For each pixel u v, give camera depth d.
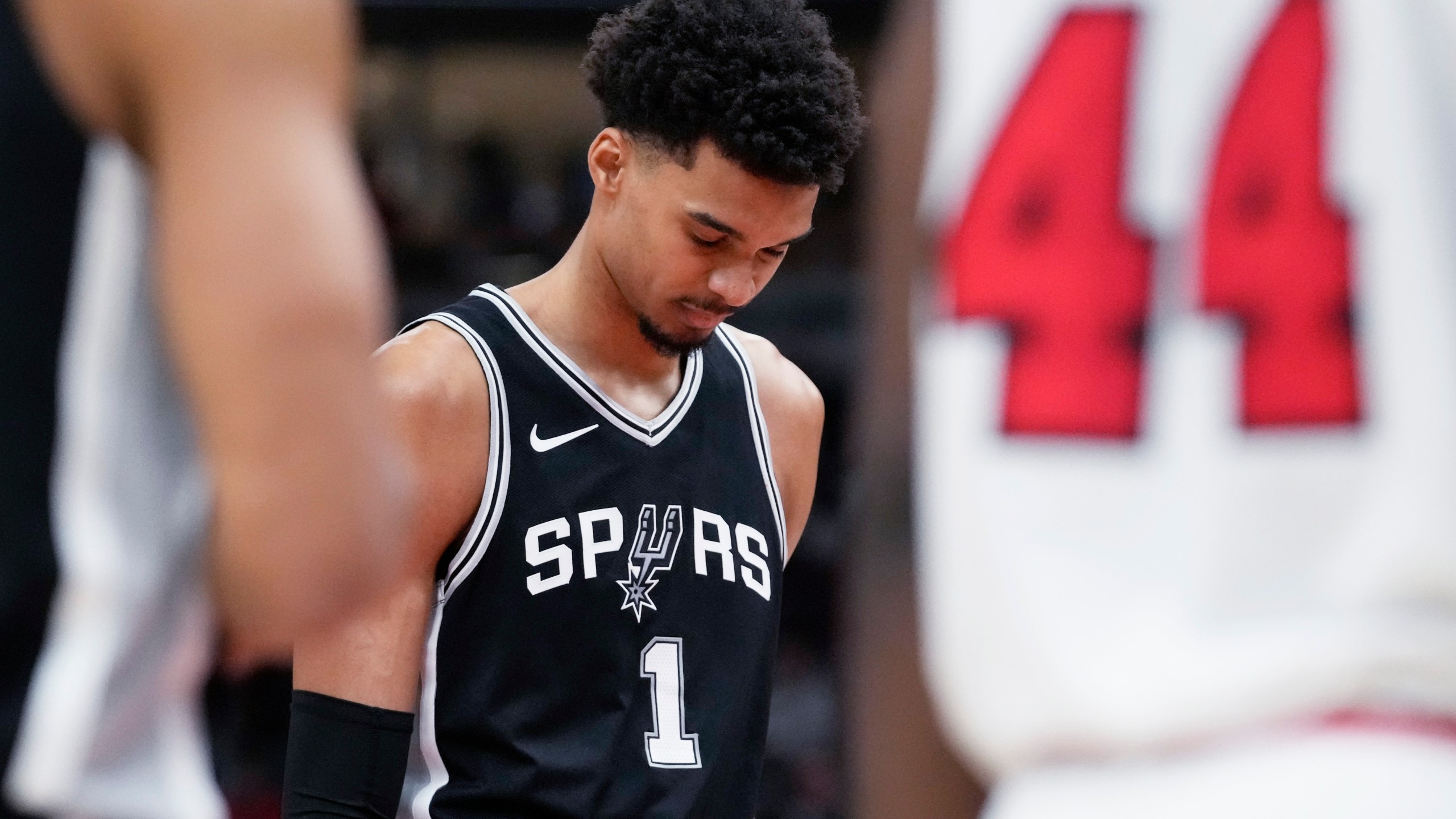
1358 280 2.45
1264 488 2.40
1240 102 2.46
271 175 2.36
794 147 5.35
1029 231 2.41
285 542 2.38
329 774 5.41
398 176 17.64
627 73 5.55
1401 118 2.47
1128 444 2.38
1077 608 2.34
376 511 2.45
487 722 5.68
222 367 2.34
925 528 2.38
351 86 2.56
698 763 5.91
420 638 5.61
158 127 2.40
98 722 2.66
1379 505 2.41
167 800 2.85
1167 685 2.33
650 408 6.05
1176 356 2.40
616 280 5.82
